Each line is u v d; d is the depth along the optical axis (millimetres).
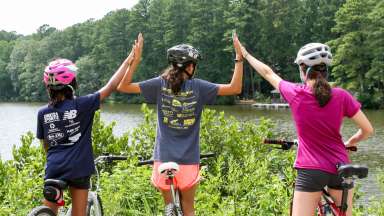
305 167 3953
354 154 23453
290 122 40781
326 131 3930
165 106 4418
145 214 6051
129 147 7926
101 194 5926
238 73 4523
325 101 3889
